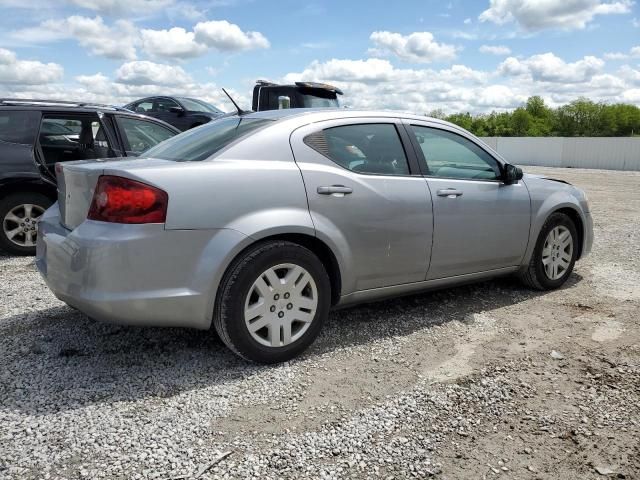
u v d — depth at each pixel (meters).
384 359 3.41
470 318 4.17
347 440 2.52
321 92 11.55
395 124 3.94
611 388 3.04
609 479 2.27
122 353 3.44
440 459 2.39
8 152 5.89
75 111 6.28
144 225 2.85
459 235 4.07
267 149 3.32
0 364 3.25
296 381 3.10
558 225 4.83
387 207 3.64
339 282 3.54
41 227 3.54
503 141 35.78
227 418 2.69
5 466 2.27
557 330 3.94
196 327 3.10
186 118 13.73
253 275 3.12
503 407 2.84
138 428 2.58
